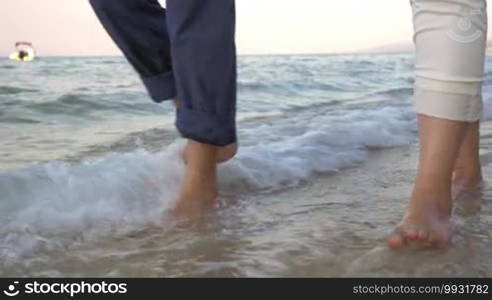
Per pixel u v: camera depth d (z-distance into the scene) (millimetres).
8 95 4180
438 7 1075
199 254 1124
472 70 1069
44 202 1412
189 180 1381
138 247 1166
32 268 1062
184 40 1221
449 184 1119
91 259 1105
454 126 1087
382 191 1609
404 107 3383
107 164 1731
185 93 1268
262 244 1172
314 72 7895
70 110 3559
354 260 1073
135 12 1323
